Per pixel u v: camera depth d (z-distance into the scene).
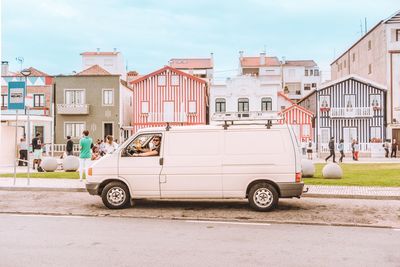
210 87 49.00
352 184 15.21
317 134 47.53
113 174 10.87
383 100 46.22
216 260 6.31
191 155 10.73
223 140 10.71
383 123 46.12
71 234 8.04
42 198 12.77
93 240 7.55
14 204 11.65
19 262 6.18
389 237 7.91
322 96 47.47
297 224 9.14
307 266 6.04
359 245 7.28
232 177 10.56
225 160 10.62
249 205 11.38
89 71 52.16
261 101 48.69
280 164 10.47
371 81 46.22
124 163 10.87
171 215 10.02
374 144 41.16
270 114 10.88
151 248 7.01
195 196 10.66
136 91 48.62
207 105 51.00
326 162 31.42
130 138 11.03
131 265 6.04
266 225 9.00
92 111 47.66
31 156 27.30
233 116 10.95
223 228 8.66
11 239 7.61
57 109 47.28
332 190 13.68
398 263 6.20
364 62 53.19
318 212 10.43
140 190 10.81
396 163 28.69
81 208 11.00
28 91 47.78
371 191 13.48
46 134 47.47
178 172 10.70
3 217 9.84
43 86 47.91
